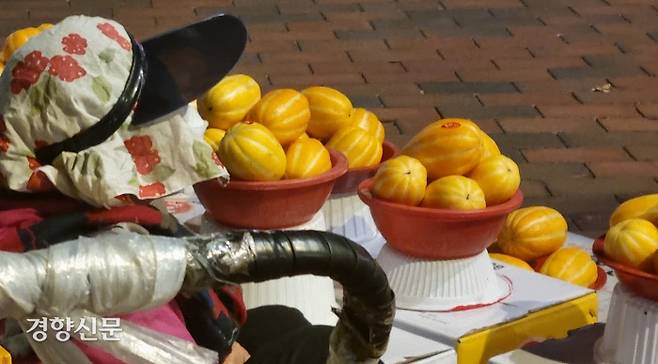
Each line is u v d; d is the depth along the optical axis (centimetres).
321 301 295
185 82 204
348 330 188
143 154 190
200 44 206
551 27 718
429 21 730
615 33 709
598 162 528
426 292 297
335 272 171
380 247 331
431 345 278
